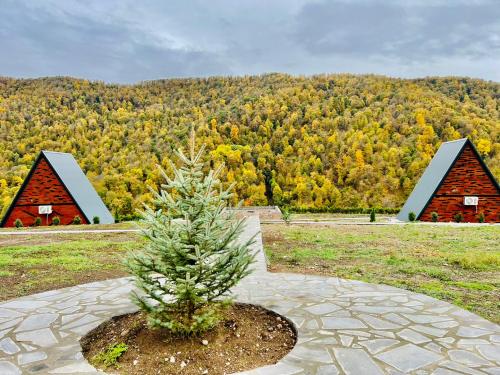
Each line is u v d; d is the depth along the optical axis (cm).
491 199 2706
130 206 4072
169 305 464
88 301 654
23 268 955
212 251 464
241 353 443
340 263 974
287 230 1775
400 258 1012
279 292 681
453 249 1172
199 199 448
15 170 4231
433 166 3006
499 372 387
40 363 423
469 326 516
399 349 443
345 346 451
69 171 3027
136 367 413
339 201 4916
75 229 2217
